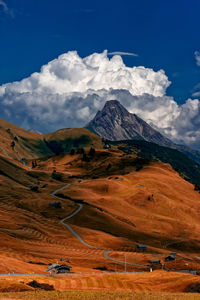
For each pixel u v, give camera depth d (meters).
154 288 107.88
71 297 74.56
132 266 169.88
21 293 77.12
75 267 148.62
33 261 148.62
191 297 79.88
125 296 78.00
